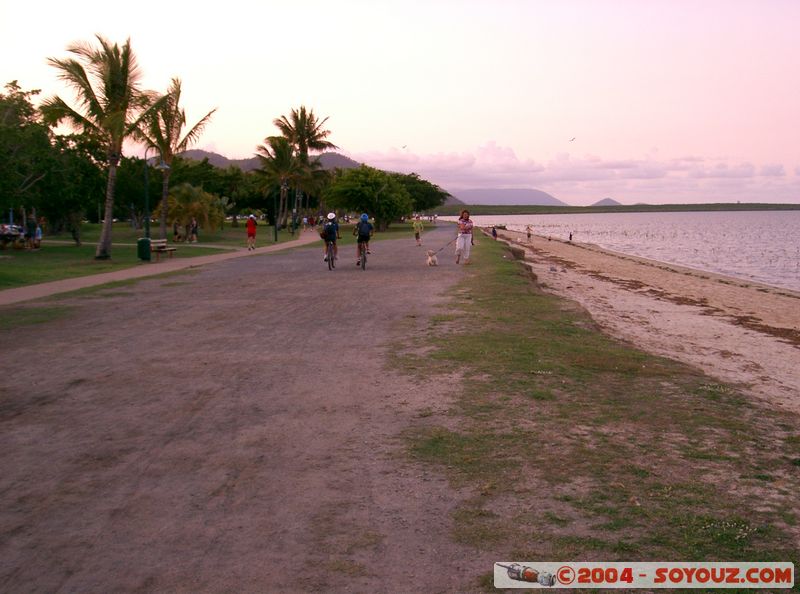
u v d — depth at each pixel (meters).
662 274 37.12
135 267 27.55
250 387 8.06
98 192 44.69
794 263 51.03
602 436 6.18
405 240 51.56
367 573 3.86
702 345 14.08
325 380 8.33
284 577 3.82
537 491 4.96
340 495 4.93
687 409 7.11
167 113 43.03
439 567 3.92
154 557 4.05
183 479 5.27
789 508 4.71
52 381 8.48
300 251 38.03
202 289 19.05
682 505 4.72
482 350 9.88
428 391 7.71
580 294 24.09
